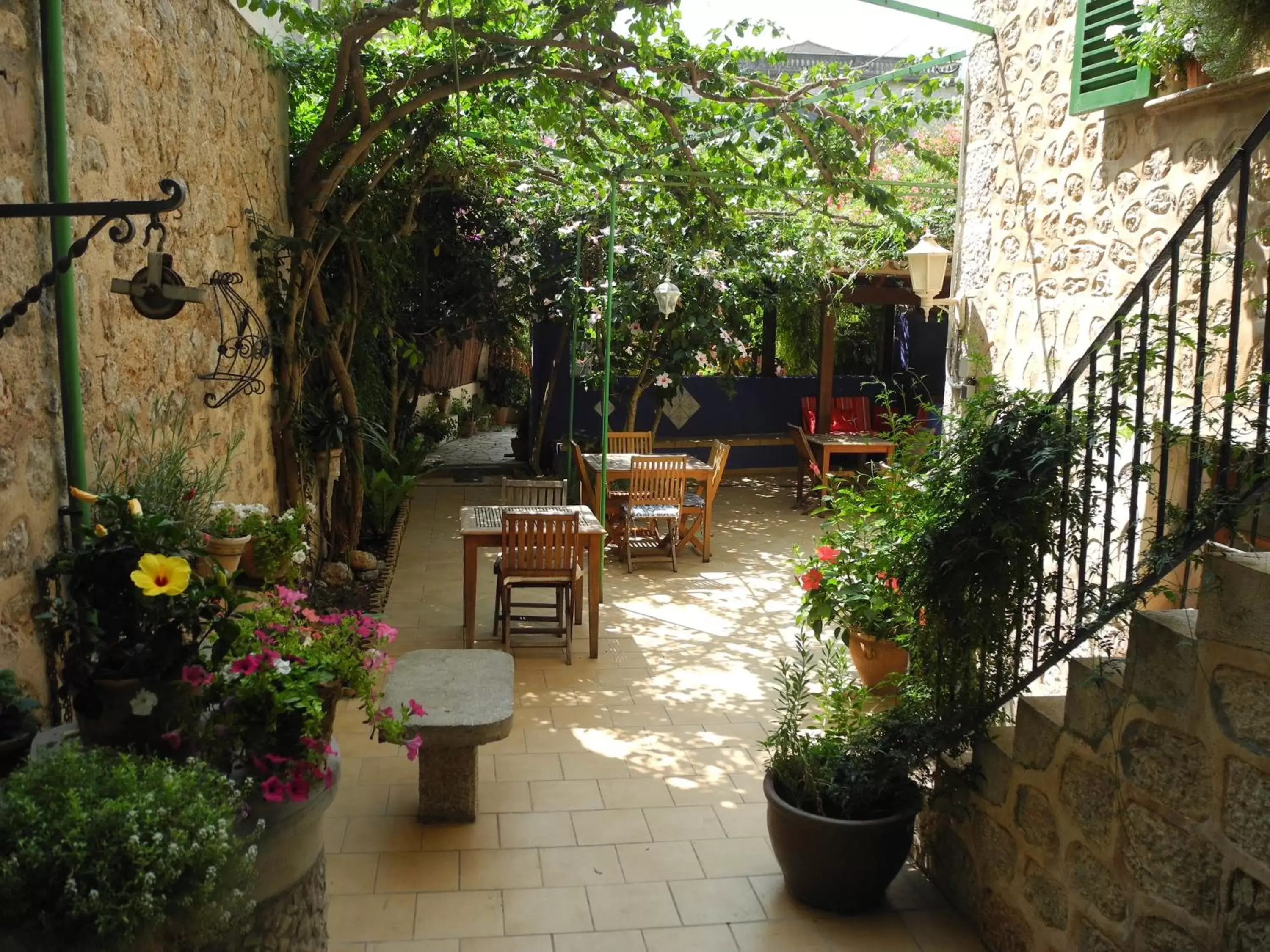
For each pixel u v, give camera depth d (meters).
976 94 4.68
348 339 6.90
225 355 4.48
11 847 1.62
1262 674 1.94
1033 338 4.21
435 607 6.27
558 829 3.55
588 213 9.81
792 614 6.33
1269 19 2.82
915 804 3.03
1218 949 2.06
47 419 2.65
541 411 11.24
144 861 1.61
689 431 11.53
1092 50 3.69
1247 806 1.98
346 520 7.15
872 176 8.35
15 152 2.49
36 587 2.57
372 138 5.76
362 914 3.00
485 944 2.87
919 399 4.26
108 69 3.14
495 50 5.60
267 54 5.42
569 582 5.34
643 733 4.43
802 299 10.28
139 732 2.05
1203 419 2.95
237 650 2.23
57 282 2.69
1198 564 2.20
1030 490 2.69
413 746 2.52
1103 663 2.47
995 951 2.89
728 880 3.24
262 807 2.07
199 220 4.13
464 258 9.91
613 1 5.07
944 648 3.07
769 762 3.27
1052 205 4.09
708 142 6.74
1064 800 2.58
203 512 3.14
